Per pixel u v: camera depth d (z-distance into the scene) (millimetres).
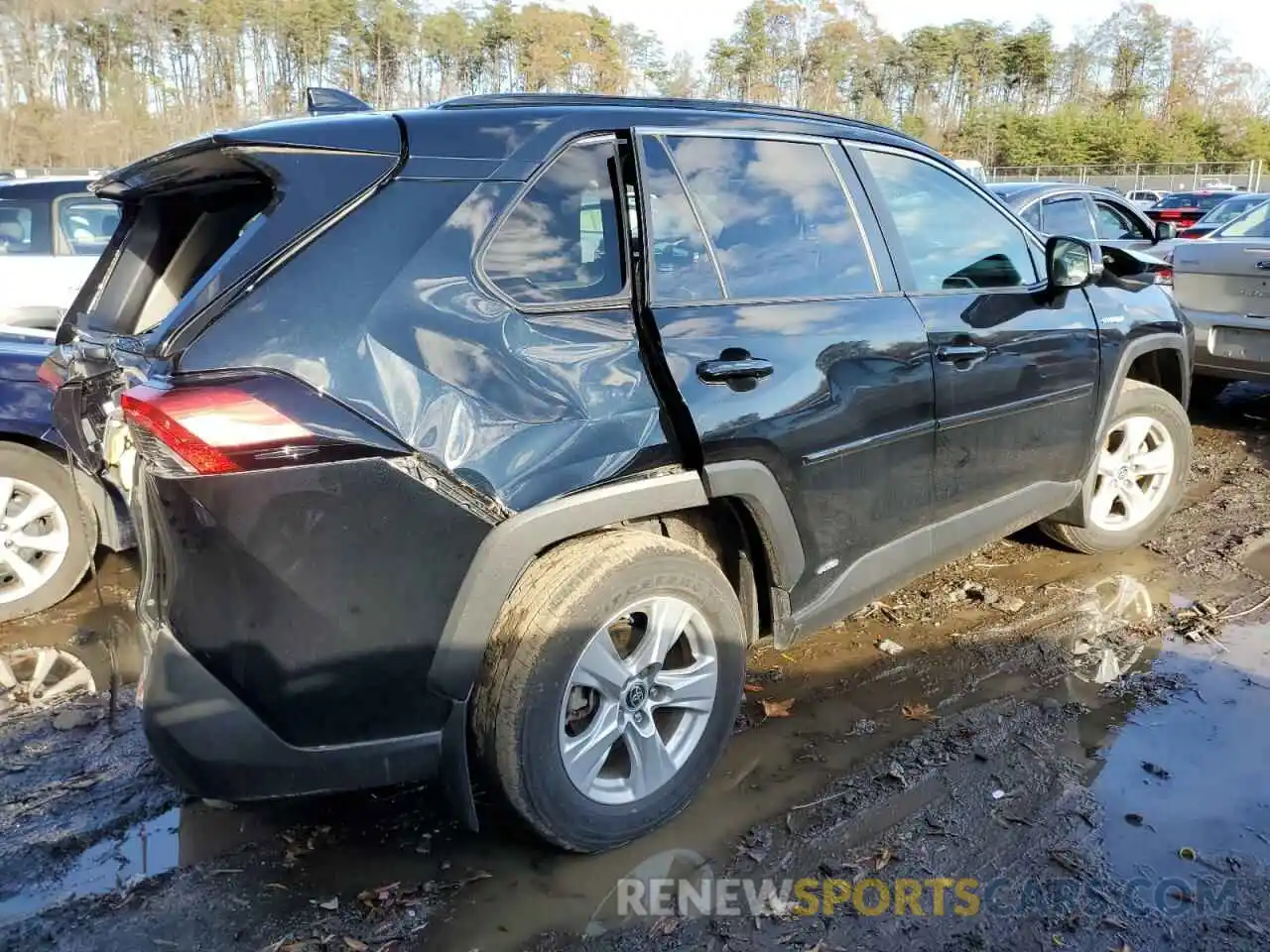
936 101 79500
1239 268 6613
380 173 2350
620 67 70688
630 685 2619
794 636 3059
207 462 2084
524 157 2539
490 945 2342
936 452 3434
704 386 2658
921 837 2721
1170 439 4727
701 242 2863
